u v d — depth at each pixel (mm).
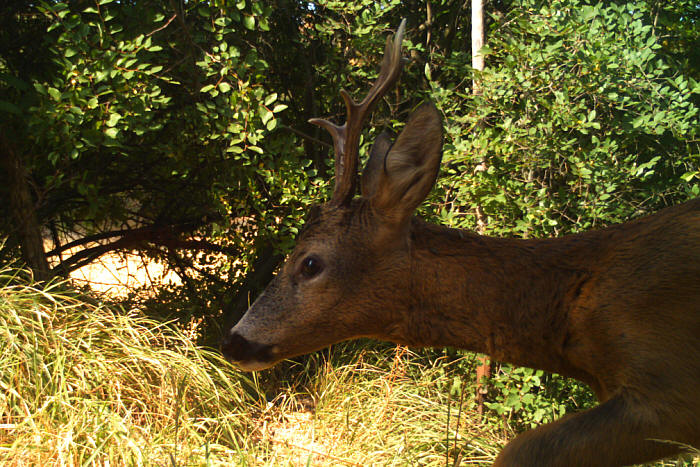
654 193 5215
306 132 6602
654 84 4992
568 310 2535
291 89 6609
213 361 5453
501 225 5023
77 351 4285
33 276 4887
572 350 2541
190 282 6945
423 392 5414
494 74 5062
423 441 4629
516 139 4859
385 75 2641
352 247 2623
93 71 4574
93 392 4191
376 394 5301
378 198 2611
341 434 4773
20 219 5199
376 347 6066
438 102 5328
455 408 5254
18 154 5129
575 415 2283
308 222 2713
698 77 6031
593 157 4863
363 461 4309
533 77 5023
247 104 4898
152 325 5797
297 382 5762
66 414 3850
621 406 2283
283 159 5289
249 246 5812
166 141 6047
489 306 2596
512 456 2236
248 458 4059
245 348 2645
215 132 5148
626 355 2354
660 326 2322
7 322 4281
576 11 5070
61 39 4562
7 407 3877
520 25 5145
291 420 5152
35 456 3514
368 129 6109
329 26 5785
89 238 6641
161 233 6758
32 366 4066
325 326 2652
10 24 5641
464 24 6875
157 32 5207
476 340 2639
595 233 2600
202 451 3932
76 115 4535
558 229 5066
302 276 2652
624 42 5000
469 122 5434
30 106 4852
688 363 2281
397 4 6113
